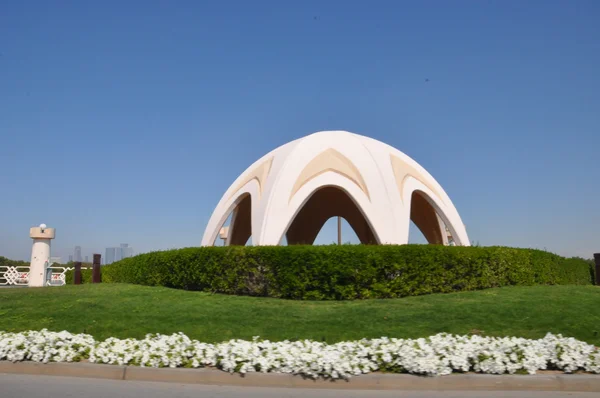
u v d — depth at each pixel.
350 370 8.06
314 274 14.52
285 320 11.52
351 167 18.95
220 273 15.88
